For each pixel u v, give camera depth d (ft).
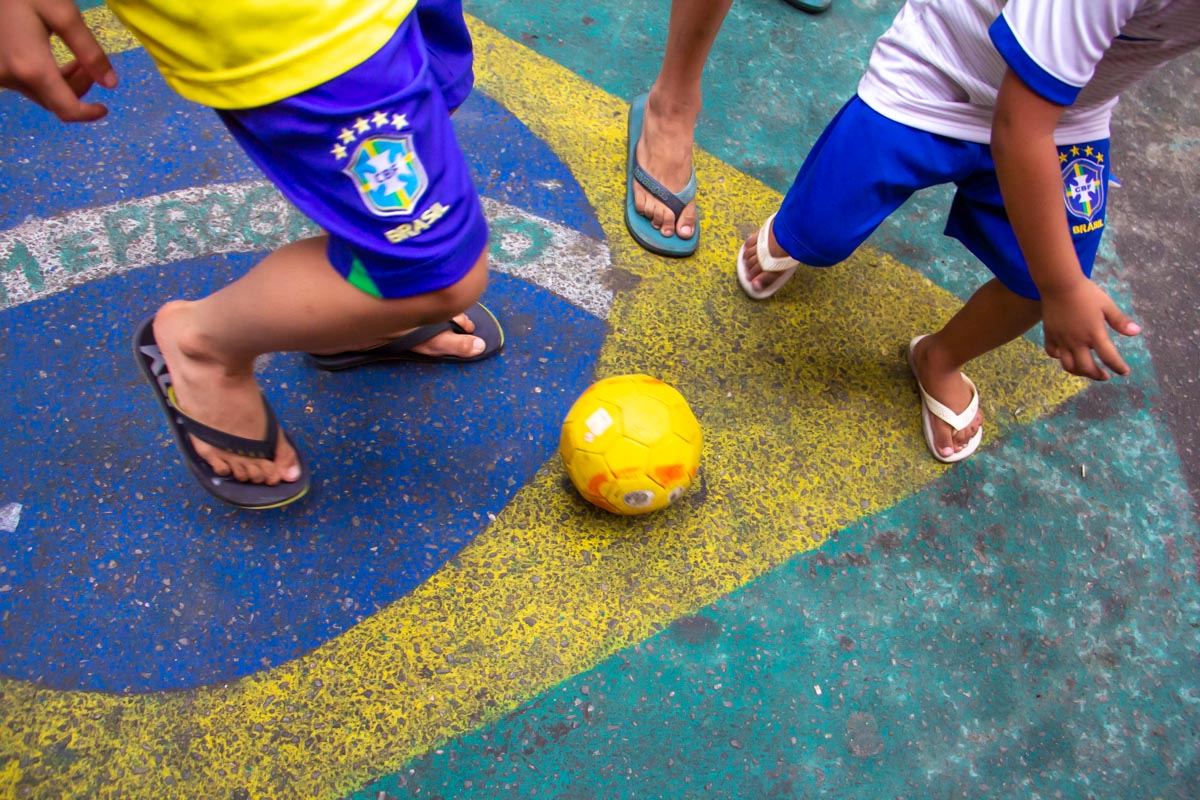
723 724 5.15
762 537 5.77
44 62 3.18
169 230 6.28
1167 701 5.62
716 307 6.68
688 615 5.43
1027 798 5.21
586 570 5.46
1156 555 6.13
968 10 4.42
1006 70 3.99
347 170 3.34
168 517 5.26
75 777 4.53
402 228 3.56
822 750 5.16
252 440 4.93
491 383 6.04
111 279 6.01
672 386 6.25
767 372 6.44
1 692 4.67
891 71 4.85
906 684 5.44
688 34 5.91
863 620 5.60
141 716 4.71
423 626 5.15
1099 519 6.22
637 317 6.51
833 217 5.29
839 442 6.22
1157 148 8.27
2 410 5.44
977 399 6.35
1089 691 5.58
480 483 5.66
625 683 5.17
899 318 6.89
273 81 3.09
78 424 5.47
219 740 4.71
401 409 5.84
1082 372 4.69
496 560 5.41
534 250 6.64
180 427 4.98
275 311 3.93
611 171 7.18
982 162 4.88
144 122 6.70
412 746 4.83
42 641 4.83
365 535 5.39
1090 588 5.94
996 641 5.66
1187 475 6.51
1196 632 5.89
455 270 3.89
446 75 4.33
